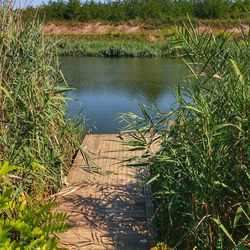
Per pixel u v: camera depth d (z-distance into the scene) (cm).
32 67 394
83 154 467
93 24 2923
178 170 289
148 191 407
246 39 288
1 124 351
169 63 1783
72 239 335
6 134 352
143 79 1385
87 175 460
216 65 277
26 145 376
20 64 377
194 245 282
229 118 268
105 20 2961
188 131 291
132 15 2956
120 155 522
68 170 472
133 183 439
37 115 380
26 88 378
